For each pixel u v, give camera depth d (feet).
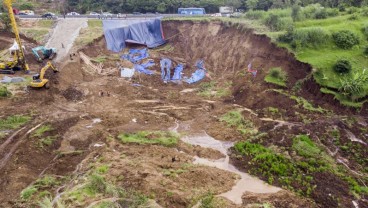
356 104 98.94
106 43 158.92
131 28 168.25
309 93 106.11
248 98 110.93
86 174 70.79
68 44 147.95
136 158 78.13
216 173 73.46
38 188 66.39
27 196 63.52
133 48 166.09
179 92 126.52
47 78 119.24
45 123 94.27
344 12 147.64
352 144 85.20
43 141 84.12
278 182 71.26
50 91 113.50
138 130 94.99
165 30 177.88
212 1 215.51
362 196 67.82
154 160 77.41
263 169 75.92
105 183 65.67
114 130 93.40
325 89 103.86
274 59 120.98
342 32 121.19
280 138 87.66
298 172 74.43
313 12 146.82
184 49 167.02
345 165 78.07
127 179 68.54
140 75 137.39
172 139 88.28
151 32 174.50
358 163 79.15
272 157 78.89
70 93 115.75
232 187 69.56
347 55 114.42
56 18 173.58
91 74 133.08
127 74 135.74
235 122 97.76
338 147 84.23
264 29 138.31
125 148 83.35
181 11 202.69
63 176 72.18
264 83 112.37
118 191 63.77
